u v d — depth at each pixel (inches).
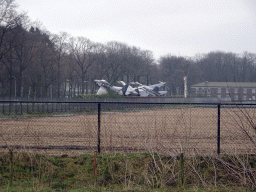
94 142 1200.8
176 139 1177.4
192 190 826.8
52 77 6565.0
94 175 892.0
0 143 1157.1
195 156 981.2
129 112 1491.1
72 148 1144.8
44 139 1312.7
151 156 997.2
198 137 1311.5
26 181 884.6
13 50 5654.5
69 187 863.7
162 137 1104.8
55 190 825.5
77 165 975.6
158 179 900.0
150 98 5625.0
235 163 941.2
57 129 1588.3
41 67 6432.1
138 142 1141.1
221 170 939.3
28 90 6422.2
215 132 1440.7
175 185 878.4
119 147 1114.7
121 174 927.7
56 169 956.0
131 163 968.9
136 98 5669.3
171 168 932.0
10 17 5012.3
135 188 841.5
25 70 6205.7
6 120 1460.4
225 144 1182.9
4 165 943.0
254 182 870.4
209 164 961.5
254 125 938.1
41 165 963.3
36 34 6284.5
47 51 6599.4
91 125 1307.8
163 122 1275.8
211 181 894.4
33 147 1116.5
